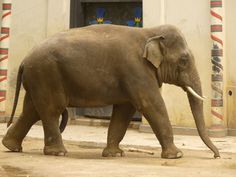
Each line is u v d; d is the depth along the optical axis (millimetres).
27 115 11672
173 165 9914
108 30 11125
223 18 17781
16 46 20953
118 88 10883
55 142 11109
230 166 9961
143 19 18984
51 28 20531
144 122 18406
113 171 8773
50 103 10930
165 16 18672
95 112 21234
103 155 11508
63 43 10906
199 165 9953
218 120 17344
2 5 21000
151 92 10703
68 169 9008
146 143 15039
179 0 18406
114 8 21625
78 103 11133
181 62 10945
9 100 20938
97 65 10797
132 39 10906
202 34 18000
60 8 20406
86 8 21906
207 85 17844
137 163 10055
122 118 11508
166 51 10898
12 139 11883
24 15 20906
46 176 8383
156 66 10688
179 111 18266
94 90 10875
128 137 16719
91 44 10859
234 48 17766
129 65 10656
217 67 17453
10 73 20984
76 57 10789
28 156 10977
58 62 10805
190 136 17406
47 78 10859
